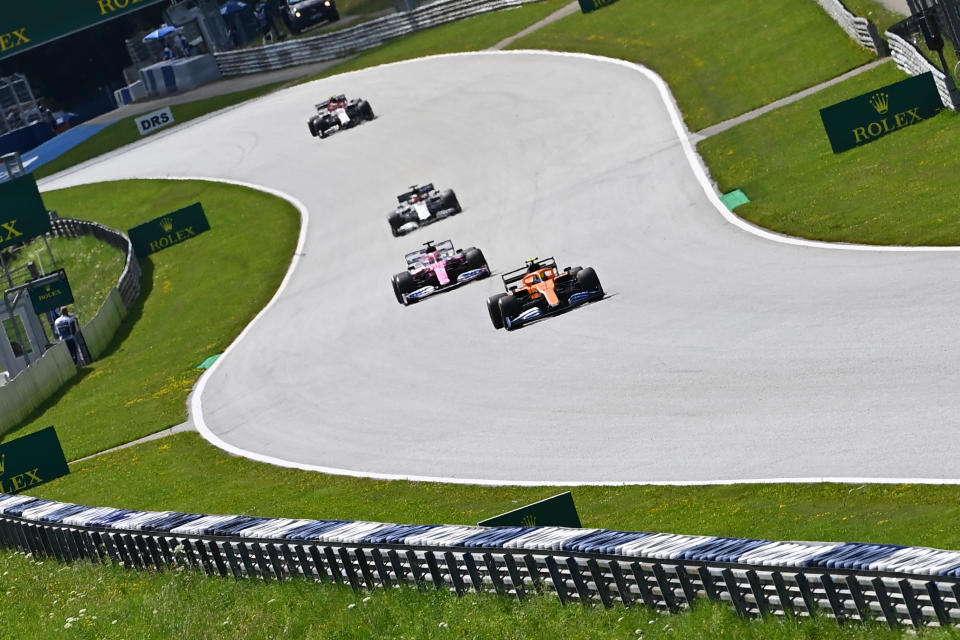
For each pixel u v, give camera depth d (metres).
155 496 93.88
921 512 49.62
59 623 59.12
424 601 48.97
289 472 88.62
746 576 38.56
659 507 60.00
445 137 187.25
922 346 68.56
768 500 56.31
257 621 51.72
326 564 55.78
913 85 115.81
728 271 98.00
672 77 171.75
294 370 117.81
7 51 179.88
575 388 82.62
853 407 63.97
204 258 183.88
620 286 103.44
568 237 126.50
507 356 94.69
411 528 53.56
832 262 90.94
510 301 101.19
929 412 59.97
